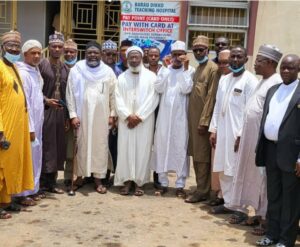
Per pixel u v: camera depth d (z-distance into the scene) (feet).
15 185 15.74
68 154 19.51
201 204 18.44
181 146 19.10
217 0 30.48
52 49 18.38
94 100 18.92
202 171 18.54
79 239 14.12
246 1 30.32
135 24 30.48
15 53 15.64
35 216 16.05
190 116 18.61
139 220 16.15
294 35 29.27
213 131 17.19
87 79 18.97
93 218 16.10
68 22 32.48
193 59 30.60
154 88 19.24
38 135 17.40
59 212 16.60
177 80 18.93
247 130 15.11
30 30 33.63
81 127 19.03
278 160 13.33
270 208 14.06
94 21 33.50
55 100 18.12
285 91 13.62
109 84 19.30
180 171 19.17
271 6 29.63
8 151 15.37
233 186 15.60
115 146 20.29
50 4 34.47
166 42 30.50
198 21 30.86
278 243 13.69
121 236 14.55
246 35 30.53
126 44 21.11
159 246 13.89
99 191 19.33
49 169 18.37
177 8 30.22
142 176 19.25
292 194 13.35
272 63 14.80
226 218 16.85
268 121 13.69
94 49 18.94
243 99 16.12
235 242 14.47
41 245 13.52
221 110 16.67
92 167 19.21
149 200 18.71
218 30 30.81
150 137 19.38
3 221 15.40
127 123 19.07
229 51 17.37
